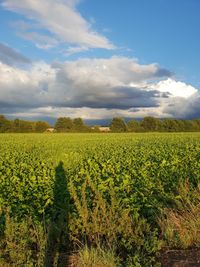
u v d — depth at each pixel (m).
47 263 6.45
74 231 8.02
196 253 7.05
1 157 25.58
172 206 9.66
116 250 7.32
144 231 8.08
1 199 11.65
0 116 118.69
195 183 13.02
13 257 6.41
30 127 121.50
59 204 10.84
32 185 14.16
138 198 11.05
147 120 121.56
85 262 6.41
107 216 8.13
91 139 56.69
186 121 120.00
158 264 6.48
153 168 17.22
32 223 8.13
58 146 39.31
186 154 23.08
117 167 17.89
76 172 17.61
